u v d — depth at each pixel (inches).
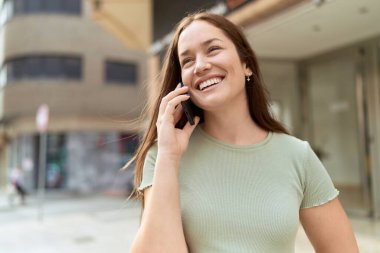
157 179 44.2
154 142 52.9
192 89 50.5
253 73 55.7
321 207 50.4
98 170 710.5
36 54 713.0
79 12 728.3
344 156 274.1
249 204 45.9
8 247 243.8
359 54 250.4
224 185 47.1
